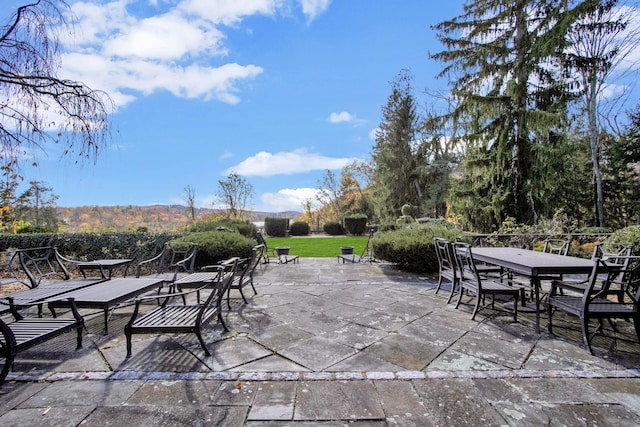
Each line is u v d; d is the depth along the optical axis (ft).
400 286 16.51
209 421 5.89
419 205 56.75
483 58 33.17
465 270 14.06
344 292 15.28
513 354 8.61
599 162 36.04
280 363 8.15
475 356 8.50
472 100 32.55
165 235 22.94
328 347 9.09
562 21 27.50
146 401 6.52
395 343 9.35
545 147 30.40
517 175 32.91
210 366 8.00
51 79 13.47
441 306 12.96
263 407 6.31
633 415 5.99
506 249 14.97
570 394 6.70
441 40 35.01
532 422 5.81
